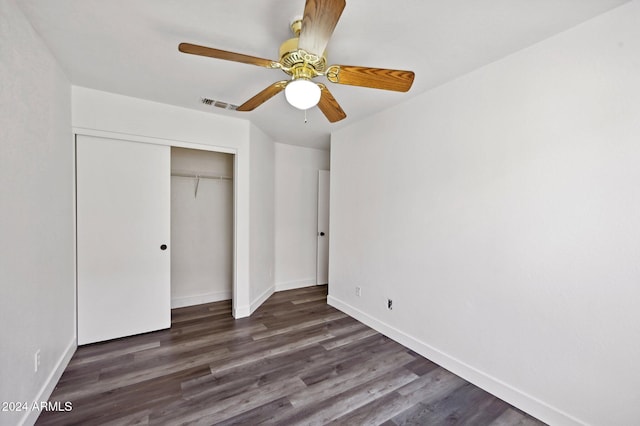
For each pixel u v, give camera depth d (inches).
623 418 53.3
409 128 97.0
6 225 51.9
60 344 79.0
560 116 61.0
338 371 83.3
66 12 56.2
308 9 41.3
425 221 91.4
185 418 63.9
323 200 179.8
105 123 94.8
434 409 68.1
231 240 148.3
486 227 74.7
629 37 52.0
